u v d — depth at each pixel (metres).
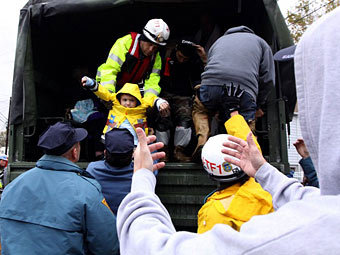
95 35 5.35
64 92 5.43
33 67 4.07
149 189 0.95
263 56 3.41
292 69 3.81
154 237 0.75
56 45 5.06
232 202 1.87
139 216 0.85
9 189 2.01
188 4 4.78
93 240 1.93
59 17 4.59
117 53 4.02
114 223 2.03
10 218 1.90
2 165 7.21
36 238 1.84
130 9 4.84
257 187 1.89
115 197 2.46
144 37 4.06
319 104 0.64
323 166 0.60
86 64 5.83
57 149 2.07
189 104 4.12
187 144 4.00
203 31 4.97
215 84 3.23
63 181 1.97
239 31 3.51
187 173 3.01
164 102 3.72
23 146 3.76
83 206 1.91
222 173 1.99
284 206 0.62
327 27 0.66
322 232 0.53
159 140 3.90
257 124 3.93
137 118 3.64
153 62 4.25
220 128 4.05
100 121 4.51
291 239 0.54
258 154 1.29
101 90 3.58
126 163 2.54
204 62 4.36
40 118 4.23
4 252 1.88
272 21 3.67
